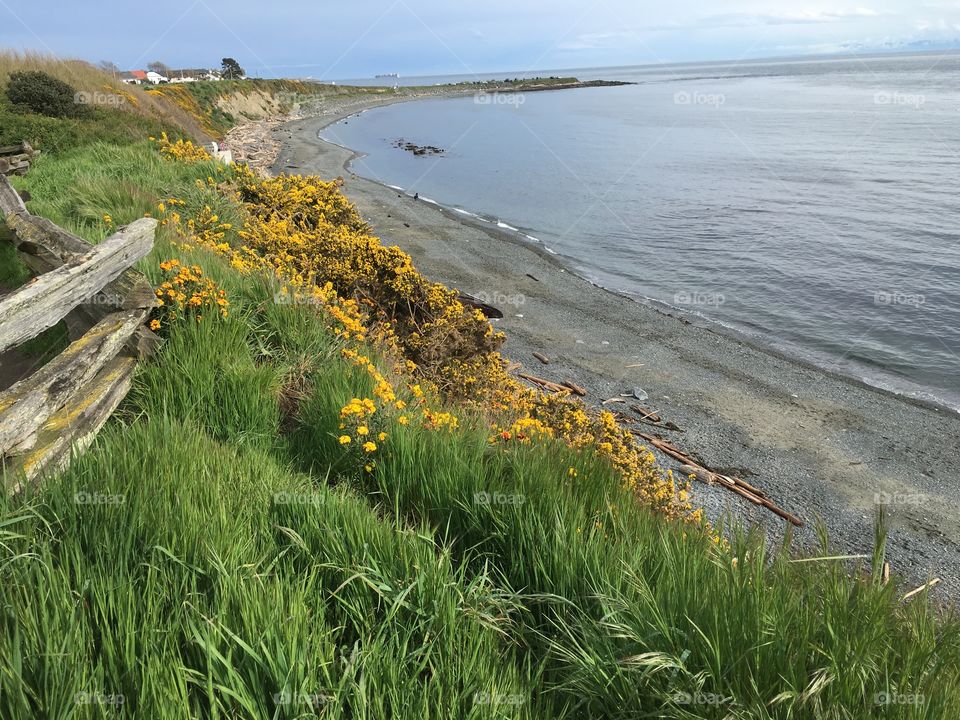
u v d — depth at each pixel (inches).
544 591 109.6
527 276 732.7
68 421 127.2
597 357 502.0
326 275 334.6
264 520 111.7
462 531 132.0
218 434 162.4
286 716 72.1
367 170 1616.6
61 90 793.6
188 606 84.0
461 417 200.2
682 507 206.1
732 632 88.0
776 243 946.7
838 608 93.4
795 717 78.4
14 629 75.0
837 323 620.7
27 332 127.9
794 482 338.3
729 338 567.5
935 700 78.6
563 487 141.3
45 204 342.3
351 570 98.6
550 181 1533.0
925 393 467.2
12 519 92.0
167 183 440.5
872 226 1034.1
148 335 172.4
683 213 1170.6
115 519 99.6
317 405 177.8
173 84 2240.4
